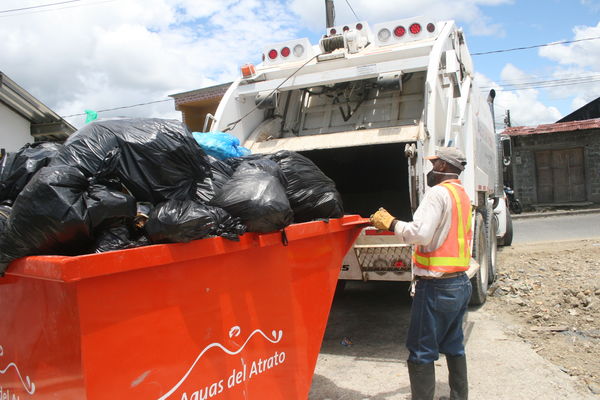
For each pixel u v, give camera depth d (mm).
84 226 1856
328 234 3199
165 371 2006
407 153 4117
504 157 9055
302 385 2949
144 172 2199
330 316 5586
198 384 2170
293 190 3104
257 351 2545
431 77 4527
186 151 2289
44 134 10547
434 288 2980
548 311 5277
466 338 4637
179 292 2070
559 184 19188
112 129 2238
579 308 5293
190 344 2125
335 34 5645
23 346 2010
